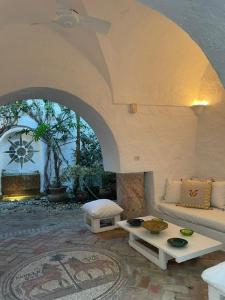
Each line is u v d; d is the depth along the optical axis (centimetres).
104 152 407
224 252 288
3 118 664
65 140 671
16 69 287
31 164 717
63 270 252
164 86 374
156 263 259
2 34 266
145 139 381
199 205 347
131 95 360
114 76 336
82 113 379
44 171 702
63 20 219
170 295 206
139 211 391
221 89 373
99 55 313
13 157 707
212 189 356
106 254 287
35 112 671
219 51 79
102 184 606
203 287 217
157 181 393
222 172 380
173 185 388
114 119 357
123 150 367
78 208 546
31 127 686
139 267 255
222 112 376
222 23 73
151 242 253
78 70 324
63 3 241
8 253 301
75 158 654
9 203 610
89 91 335
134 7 259
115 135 359
